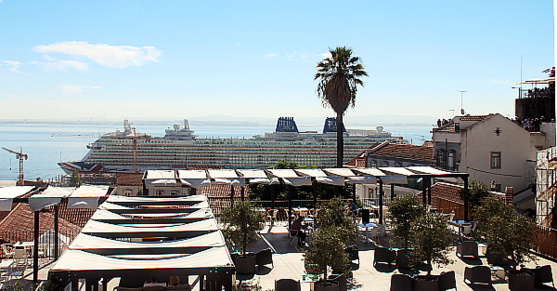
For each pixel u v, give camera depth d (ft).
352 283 59.93
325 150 495.00
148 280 47.67
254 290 49.73
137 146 510.58
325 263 51.98
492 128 135.13
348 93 142.72
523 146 136.56
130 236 46.44
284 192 119.85
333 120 553.64
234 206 65.62
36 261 59.11
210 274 36.70
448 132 139.74
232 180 83.25
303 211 93.81
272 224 93.45
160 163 505.25
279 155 497.46
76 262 37.24
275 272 63.87
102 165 505.25
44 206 59.26
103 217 52.37
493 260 66.08
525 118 149.59
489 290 57.36
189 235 47.16
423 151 158.20
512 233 58.29
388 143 180.75
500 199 74.08
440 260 57.72
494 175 135.33
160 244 42.70
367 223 83.05
